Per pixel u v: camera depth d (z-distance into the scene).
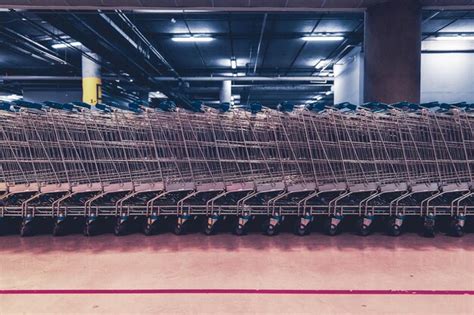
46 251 4.43
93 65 11.61
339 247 4.58
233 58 14.52
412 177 5.07
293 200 5.24
